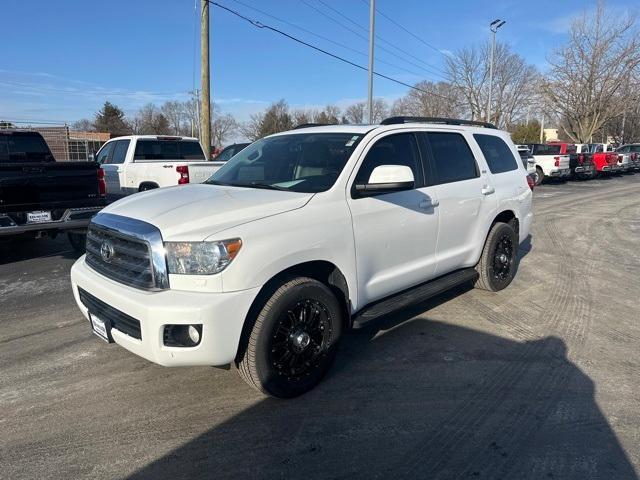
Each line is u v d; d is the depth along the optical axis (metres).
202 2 15.69
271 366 3.27
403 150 4.41
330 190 3.65
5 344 4.41
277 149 4.41
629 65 40.94
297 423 3.20
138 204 3.55
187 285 2.98
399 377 3.81
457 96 58.53
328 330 3.58
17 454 2.88
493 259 5.62
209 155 16.41
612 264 7.53
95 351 4.26
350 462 2.84
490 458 2.88
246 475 2.72
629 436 3.09
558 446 2.99
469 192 5.02
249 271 3.04
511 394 3.58
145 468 2.77
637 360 4.17
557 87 44.12
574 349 4.36
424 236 4.45
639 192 19.36
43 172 6.65
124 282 3.21
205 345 2.94
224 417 3.26
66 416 3.27
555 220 12.02
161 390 3.60
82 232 7.22
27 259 7.58
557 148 25.06
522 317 5.12
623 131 54.50
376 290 4.01
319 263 3.56
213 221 3.11
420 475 2.73
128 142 11.41
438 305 5.43
